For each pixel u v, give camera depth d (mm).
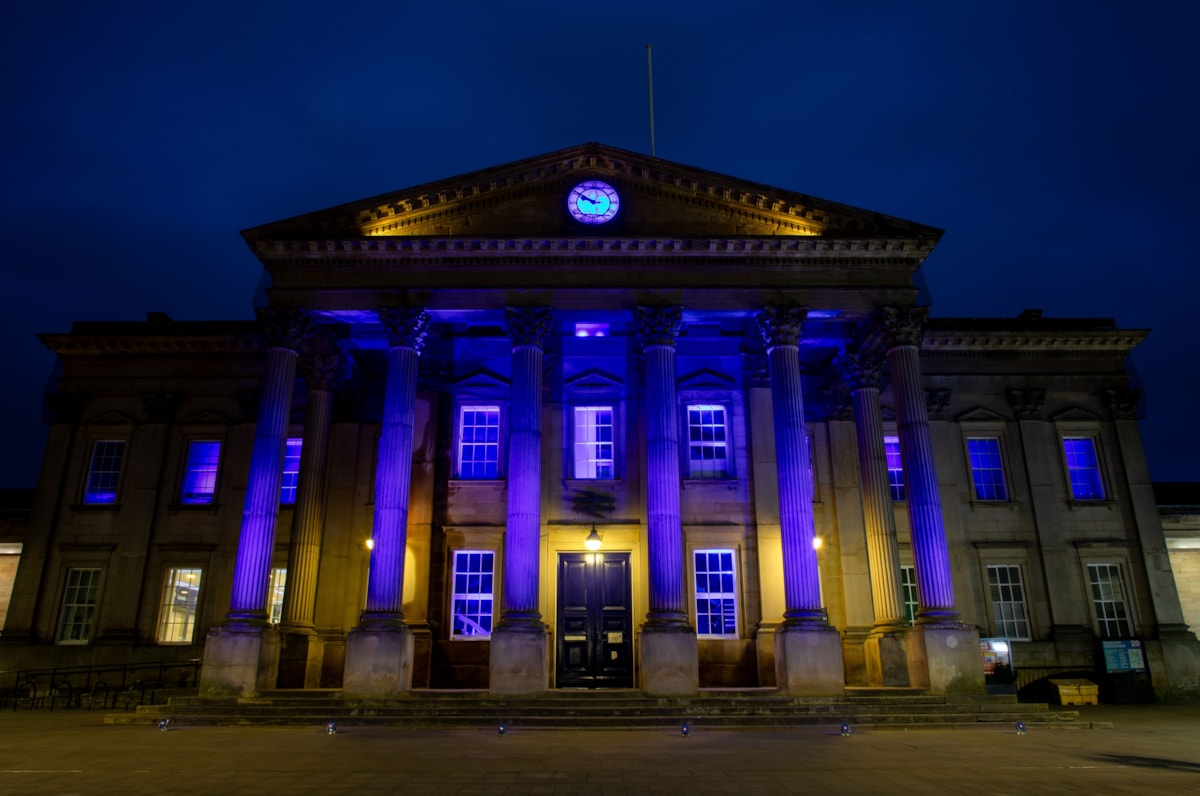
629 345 28016
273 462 22359
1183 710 23688
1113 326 31219
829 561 27000
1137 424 30250
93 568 28516
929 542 21844
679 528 21766
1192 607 31797
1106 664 26875
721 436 27891
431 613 25391
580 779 11172
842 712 19047
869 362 26031
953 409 30109
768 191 24234
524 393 22719
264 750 14156
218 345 30047
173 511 28656
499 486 26812
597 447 27438
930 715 18547
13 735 16578
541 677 20391
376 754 13664
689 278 23828
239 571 21422
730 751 14086
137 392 30125
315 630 25078
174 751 14008
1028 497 29297
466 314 24047
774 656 24781
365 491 27422
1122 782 10898
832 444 28156
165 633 27672
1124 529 29188
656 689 20156
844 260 24156
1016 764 12539
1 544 32406
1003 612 28328
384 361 28422
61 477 29297
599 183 24781
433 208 24422
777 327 23453
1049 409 30438
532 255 23828
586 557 26203
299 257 23797
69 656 27203
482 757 13312
